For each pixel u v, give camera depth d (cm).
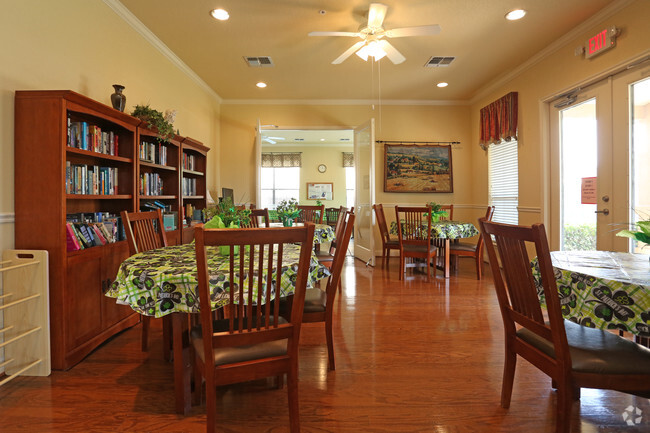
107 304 240
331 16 320
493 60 422
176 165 362
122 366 206
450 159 594
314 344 236
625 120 299
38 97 198
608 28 304
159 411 161
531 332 152
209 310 120
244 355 130
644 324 118
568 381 124
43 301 193
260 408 163
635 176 293
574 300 138
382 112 591
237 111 579
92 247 224
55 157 197
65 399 171
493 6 306
